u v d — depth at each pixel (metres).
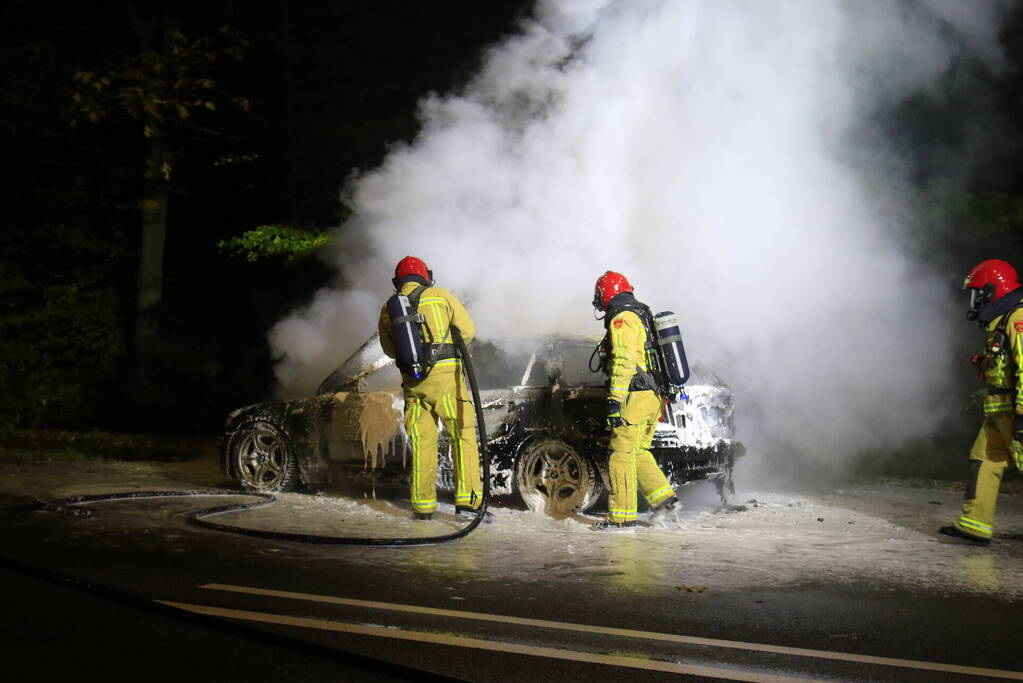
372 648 6.50
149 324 25.45
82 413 24.94
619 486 10.86
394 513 11.86
